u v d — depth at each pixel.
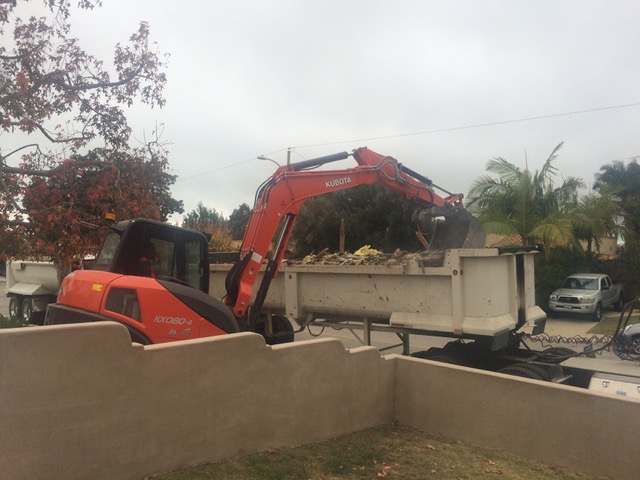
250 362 4.63
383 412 5.94
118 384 3.80
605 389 6.12
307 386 5.09
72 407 3.57
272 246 9.80
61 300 6.09
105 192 8.40
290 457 4.67
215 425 4.37
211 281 11.24
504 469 4.75
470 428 5.43
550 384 5.02
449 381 5.61
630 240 24.53
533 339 9.80
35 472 3.39
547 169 21.72
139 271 6.41
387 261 8.02
